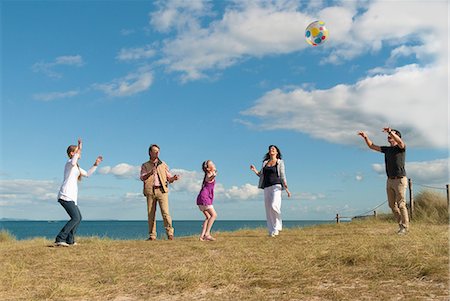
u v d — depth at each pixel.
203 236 11.42
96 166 10.91
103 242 11.41
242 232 13.96
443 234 9.95
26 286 6.24
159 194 12.22
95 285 6.11
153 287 5.84
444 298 4.72
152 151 12.31
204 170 11.71
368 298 4.84
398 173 10.89
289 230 14.21
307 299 4.93
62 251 9.41
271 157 12.11
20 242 13.87
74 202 10.52
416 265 6.15
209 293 5.42
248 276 6.23
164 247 9.67
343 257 6.96
